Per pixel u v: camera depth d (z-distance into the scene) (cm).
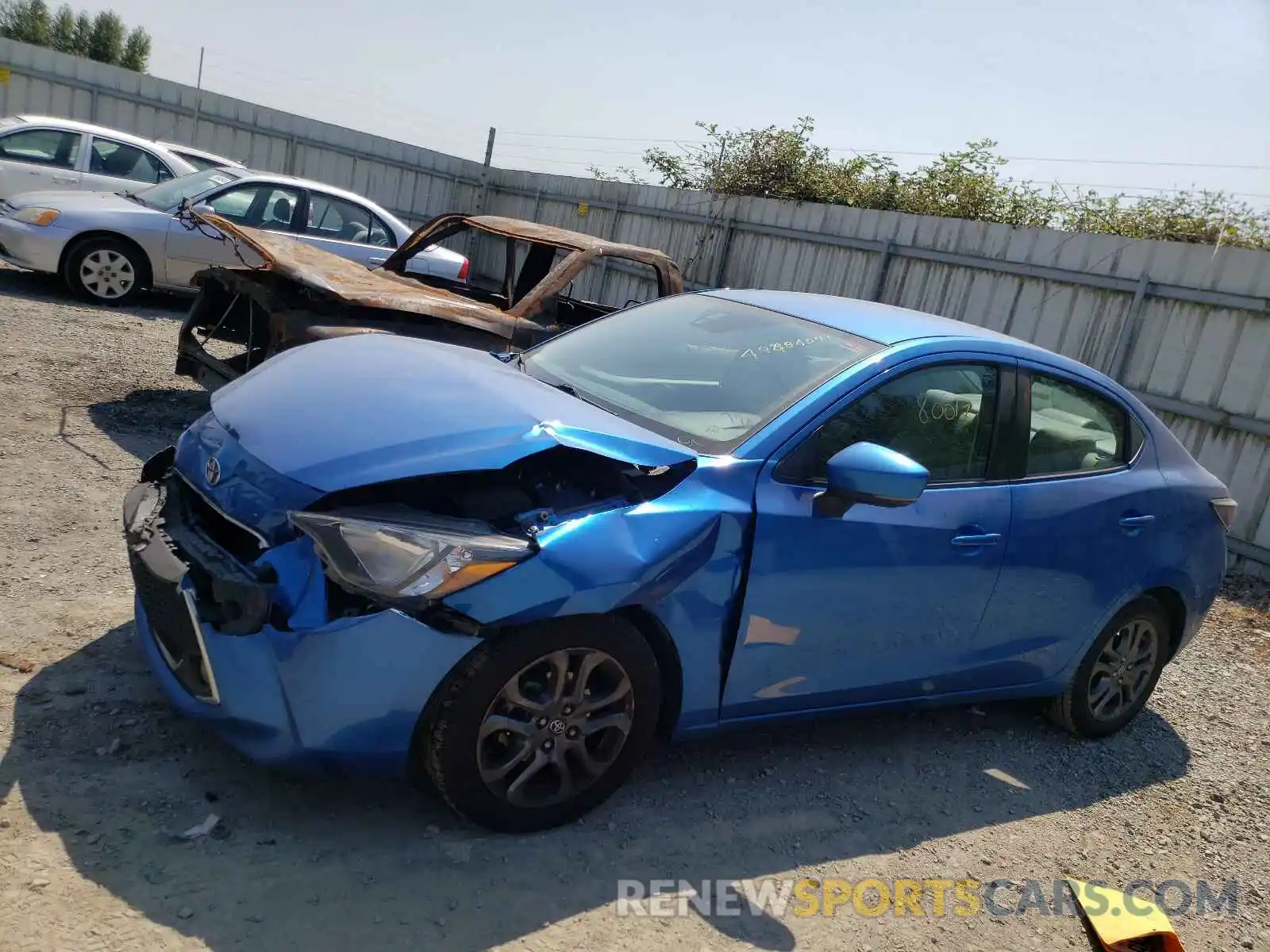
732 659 326
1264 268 773
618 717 306
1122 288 867
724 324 411
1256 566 776
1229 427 790
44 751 299
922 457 365
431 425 298
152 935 238
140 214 1017
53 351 798
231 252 1046
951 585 368
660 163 1755
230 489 296
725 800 351
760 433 333
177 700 293
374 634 264
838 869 326
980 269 1003
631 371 388
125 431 629
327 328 566
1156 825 396
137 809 282
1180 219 1175
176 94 1638
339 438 296
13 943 227
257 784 304
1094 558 412
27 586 399
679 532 302
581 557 283
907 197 1456
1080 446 418
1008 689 420
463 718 277
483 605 269
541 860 295
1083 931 320
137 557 299
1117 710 461
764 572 321
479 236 1853
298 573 273
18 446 561
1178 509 444
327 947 246
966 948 300
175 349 894
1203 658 593
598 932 271
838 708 368
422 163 1852
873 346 373
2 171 1150
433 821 302
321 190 1074
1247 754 474
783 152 1527
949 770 408
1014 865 350
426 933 257
